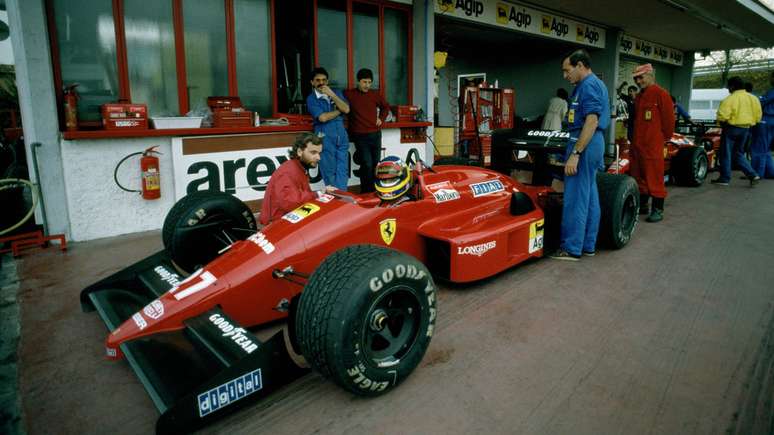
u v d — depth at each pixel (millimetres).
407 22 7719
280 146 5875
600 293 3471
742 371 2451
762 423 2041
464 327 2939
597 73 12820
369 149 6230
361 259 2094
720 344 2732
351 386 2072
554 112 10805
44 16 4422
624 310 3184
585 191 3998
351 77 7230
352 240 2869
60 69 4820
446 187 3564
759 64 27859
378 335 2219
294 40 6891
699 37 14148
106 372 2520
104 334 2926
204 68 5730
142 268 3127
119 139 4828
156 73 5402
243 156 5598
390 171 3090
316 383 2381
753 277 3795
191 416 1880
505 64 13852
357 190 6832
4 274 3889
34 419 2137
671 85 17969
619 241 4398
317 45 6785
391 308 2223
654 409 2145
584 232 4113
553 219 4527
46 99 4480
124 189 4910
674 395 2248
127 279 3025
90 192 4758
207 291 2416
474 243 3289
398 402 2213
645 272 3906
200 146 5266
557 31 10758
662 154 5438
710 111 18969
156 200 5133
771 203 6586
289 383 2303
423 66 7723
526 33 9961
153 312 2320
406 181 3176
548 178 4801
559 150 4484
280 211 3389
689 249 4531
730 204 6559
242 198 5672
